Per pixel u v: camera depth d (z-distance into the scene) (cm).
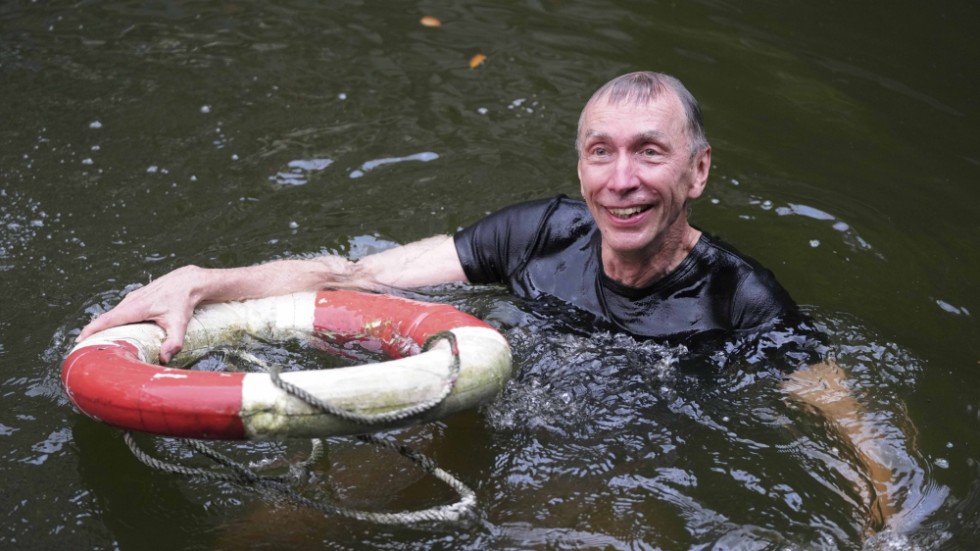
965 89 482
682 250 293
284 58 510
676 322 292
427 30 536
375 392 227
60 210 387
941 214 396
